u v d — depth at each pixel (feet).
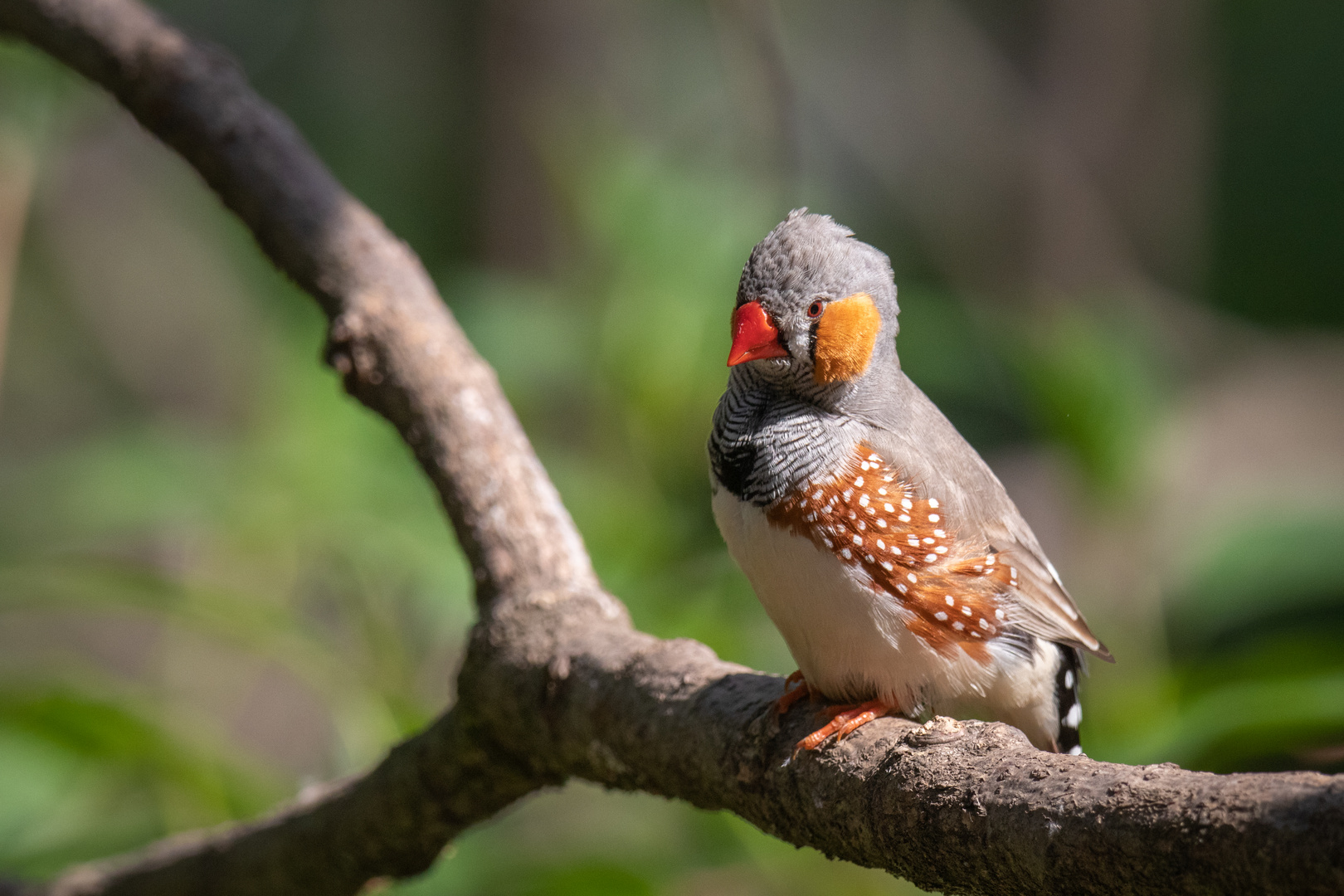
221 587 28.84
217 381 55.47
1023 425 48.70
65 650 50.26
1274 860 10.39
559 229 41.52
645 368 28.86
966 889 13.23
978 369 39.01
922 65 56.90
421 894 25.23
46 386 54.49
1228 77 73.36
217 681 34.86
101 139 53.52
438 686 29.55
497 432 20.88
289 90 59.93
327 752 36.24
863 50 61.36
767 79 40.83
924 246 57.82
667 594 27.17
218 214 55.77
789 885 25.91
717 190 30.71
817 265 18.02
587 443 31.63
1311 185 72.95
